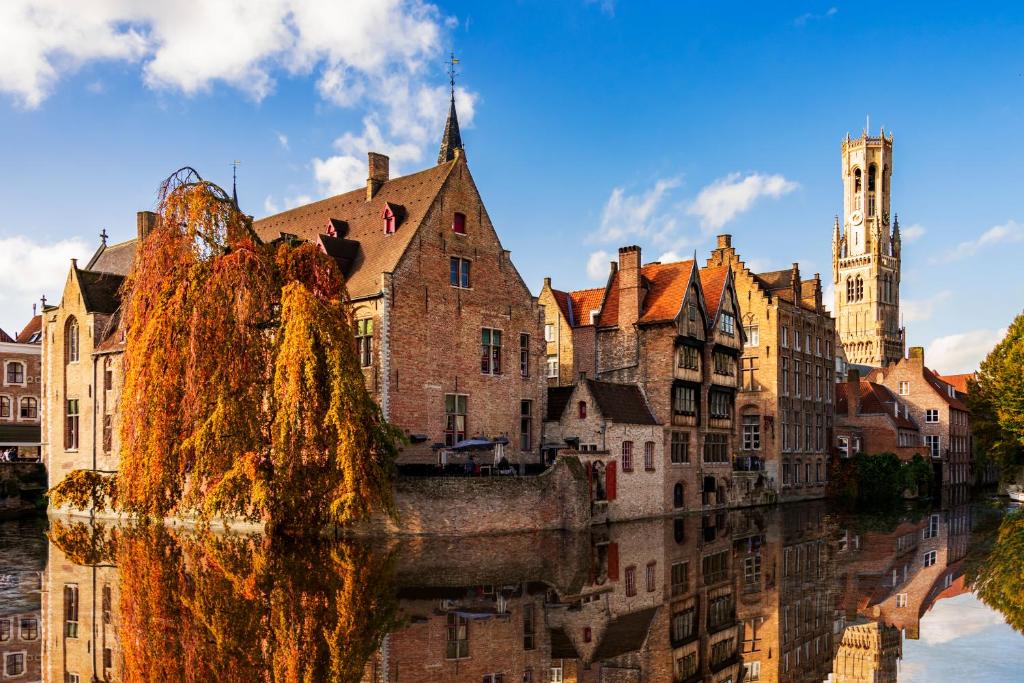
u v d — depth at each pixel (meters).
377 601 19.97
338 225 42.41
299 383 27.06
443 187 39.62
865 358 142.25
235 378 27.31
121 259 52.22
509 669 15.05
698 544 31.73
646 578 24.11
